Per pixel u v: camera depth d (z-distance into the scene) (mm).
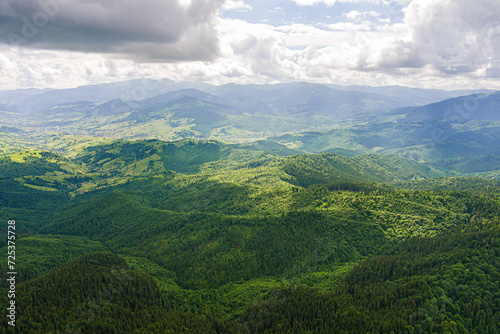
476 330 131625
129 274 175875
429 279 158375
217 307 173625
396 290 158875
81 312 143625
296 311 151375
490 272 155250
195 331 140875
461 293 147500
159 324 142375
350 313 145375
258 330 146625
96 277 166000
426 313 137125
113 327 135250
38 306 142375
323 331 137250
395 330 130750
